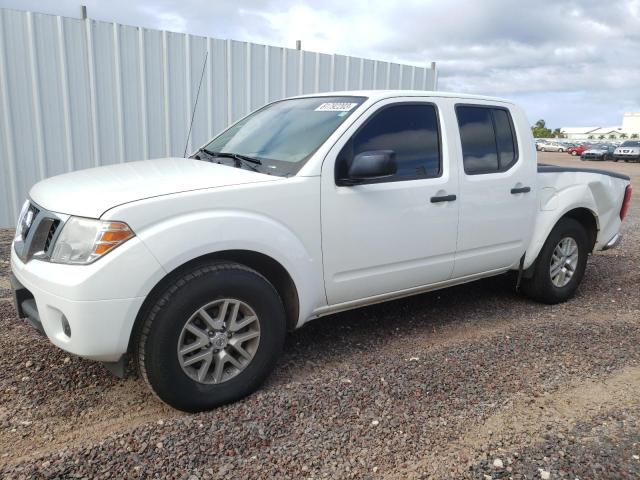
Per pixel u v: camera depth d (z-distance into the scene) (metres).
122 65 7.43
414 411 3.09
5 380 3.29
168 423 2.87
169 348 2.85
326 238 3.44
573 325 4.61
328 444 2.75
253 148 3.89
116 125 7.54
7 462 2.52
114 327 2.71
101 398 3.15
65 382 3.31
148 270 2.74
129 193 2.88
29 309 3.00
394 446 2.76
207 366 3.02
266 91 8.70
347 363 3.71
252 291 3.09
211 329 3.01
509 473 2.57
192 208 2.91
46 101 7.01
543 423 3.02
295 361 3.73
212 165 3.64
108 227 2.69
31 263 2.93
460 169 4.14
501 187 4.42
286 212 3.24
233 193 3.05
